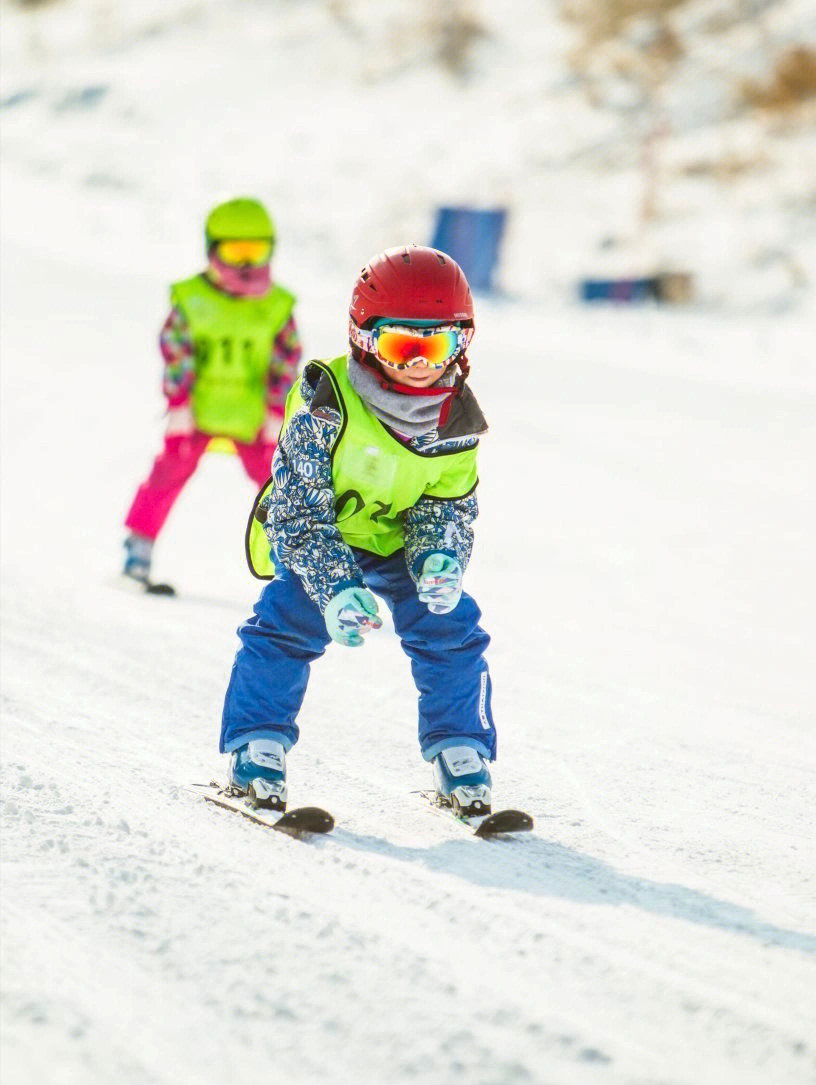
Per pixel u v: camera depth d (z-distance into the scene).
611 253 111.62
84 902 10.62
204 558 31.14
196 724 17.67
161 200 124.00
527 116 136.50
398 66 149.50
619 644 24.70
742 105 133.75
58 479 39.56
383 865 12.43
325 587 13.01
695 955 10.71
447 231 104.88
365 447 13.19
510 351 76.38
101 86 149.62
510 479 42.72
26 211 117.25
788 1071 8.62
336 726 18.17
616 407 59.66
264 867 12.01
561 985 9.79
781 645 25.31
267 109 144.12
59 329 68.25
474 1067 8.23
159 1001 8.95
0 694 18.45
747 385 69.12
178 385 27.30
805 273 104.19
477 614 14.30
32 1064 7.99
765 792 16.31
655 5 150.88
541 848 13.56
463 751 14.29
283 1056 8.28
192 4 167.00
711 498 41.75
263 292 27.89
